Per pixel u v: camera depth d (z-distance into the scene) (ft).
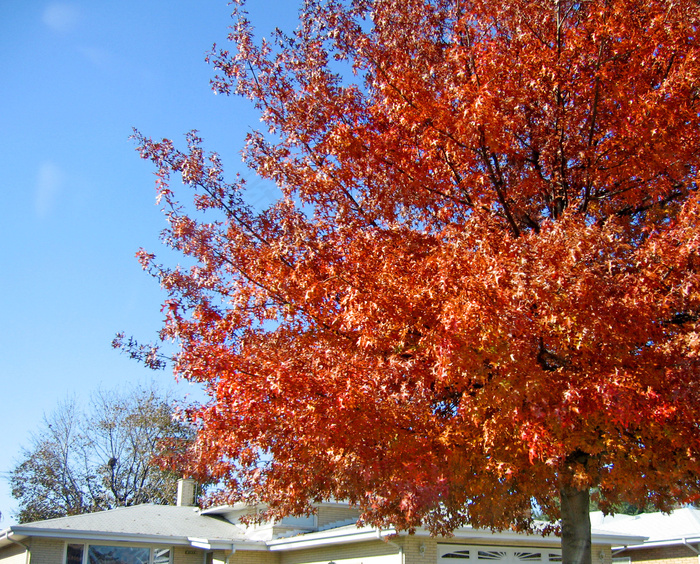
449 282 19.80
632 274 21.15
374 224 26.99
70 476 128.36
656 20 23.02
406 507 22.84
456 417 21.54
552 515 29.86
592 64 25.05
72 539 65.26
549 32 27.35
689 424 20.84
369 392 20.43
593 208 27.27
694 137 24.14
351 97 27.96
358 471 22.68
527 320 19.03
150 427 131.54
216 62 29.43
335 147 26.22
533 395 19.01
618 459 22.44
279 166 26.91
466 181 26.27
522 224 28.68
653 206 27.35
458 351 18.71
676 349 20.07
